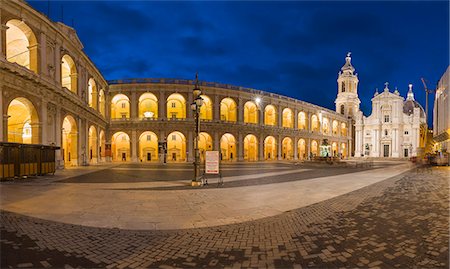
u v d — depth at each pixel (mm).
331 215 9195
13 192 13281
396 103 77250
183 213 9367
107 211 9523
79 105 34031
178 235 7125
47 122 26516
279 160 62000
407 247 6246
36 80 24016
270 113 67375
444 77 49562
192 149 52188
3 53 21188
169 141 56156
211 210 9828
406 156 75875
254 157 61000
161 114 51562
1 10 21672
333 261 5520
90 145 43906
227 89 56375
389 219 8648
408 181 19016
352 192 13914
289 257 5730
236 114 57844
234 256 5793
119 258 5668
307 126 72812
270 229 7648
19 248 6117
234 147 58000
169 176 21812
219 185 16375
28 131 33625
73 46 32625
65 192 13336
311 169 31297
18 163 19172
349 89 93000
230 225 8023
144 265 5348
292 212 9594
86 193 13078
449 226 7832
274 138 64188
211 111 55000
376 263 5422
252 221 8461
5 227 7578
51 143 27281
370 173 25953
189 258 5691
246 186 15938
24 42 29281
